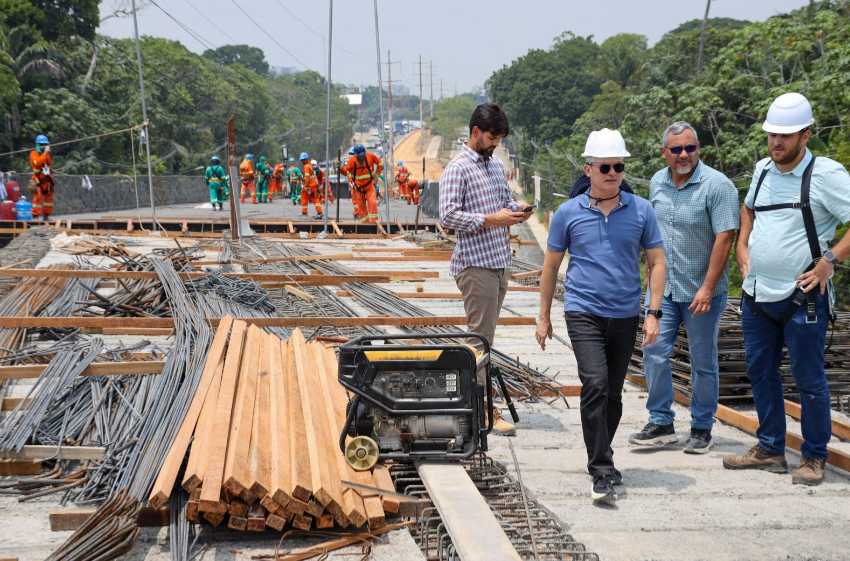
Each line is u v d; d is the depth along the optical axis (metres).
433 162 169.62
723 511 5.80
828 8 34.81
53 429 6.50
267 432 5.77
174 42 93.38
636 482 6.40
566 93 106.19
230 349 7.78
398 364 5.56
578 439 7.50
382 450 5.65
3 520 5.29
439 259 19.31
